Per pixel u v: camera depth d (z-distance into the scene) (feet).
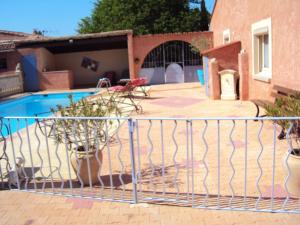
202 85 56.49
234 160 18.31
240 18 39.40
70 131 16.70
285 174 15.93
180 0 91.56
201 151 20.27
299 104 15.42
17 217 13.35
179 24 90.02
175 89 53.98
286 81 26.43
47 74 64.95
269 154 18.97
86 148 15.19
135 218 12.71
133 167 13.57
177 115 32.32
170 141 22.82
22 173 17.79
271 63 29.58
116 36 62.28
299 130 14.51
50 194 15.24
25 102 57.06
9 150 23.06
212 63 39.58
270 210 12.55
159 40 62.69
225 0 47.06
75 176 17.44
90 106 17.90
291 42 25.08
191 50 63.26
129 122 13.26
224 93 39.63
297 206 12.84
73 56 73.10
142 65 65.51
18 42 63.41
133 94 49.14
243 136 22.90
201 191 14.70
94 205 13.94
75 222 12.69
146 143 22.71
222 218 12.34
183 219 12.44
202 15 90.84
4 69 65.57
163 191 14.08
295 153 14.02
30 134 27.84
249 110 32.30
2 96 58.03
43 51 66.23
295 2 24.00
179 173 16.88
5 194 15.56
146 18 89.86
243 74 37.32
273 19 28.63
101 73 73.15
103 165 18.63
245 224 11.87
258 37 34.30
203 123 27.55
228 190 14.64
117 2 92.02
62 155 21.16
